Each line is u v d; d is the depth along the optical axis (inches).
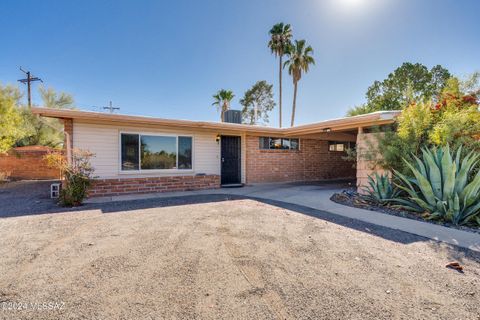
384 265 115.0
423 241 147.1
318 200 285.1
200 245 140.4
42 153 537.3
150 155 363.3
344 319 77.6
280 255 126.6
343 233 162.4
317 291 93.4
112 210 229.6
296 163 504.7
